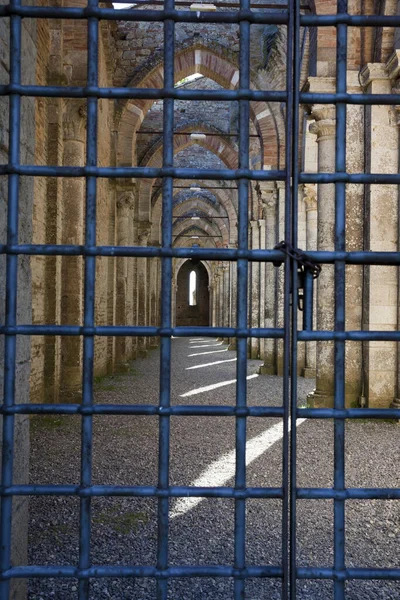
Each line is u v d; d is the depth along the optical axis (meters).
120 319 15.78
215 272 41.12
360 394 9.23
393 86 8.74
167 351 2.21
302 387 12.68
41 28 8.41
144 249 2.22
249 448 7.14
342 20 2.22
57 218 8.98
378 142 8.87
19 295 2.65
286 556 2.18
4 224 2.56
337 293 2.22
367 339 2.21
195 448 7.03
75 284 9.55
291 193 2.22
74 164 9.48
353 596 3.42
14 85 2.24
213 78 16.30
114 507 4.86
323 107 9.18
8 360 2.25
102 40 13.37
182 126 21.52
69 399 9.34
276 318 15.59
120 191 15.95
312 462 6.36
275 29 13.94
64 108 9.41
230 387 12.95
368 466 6.24
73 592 3.36
